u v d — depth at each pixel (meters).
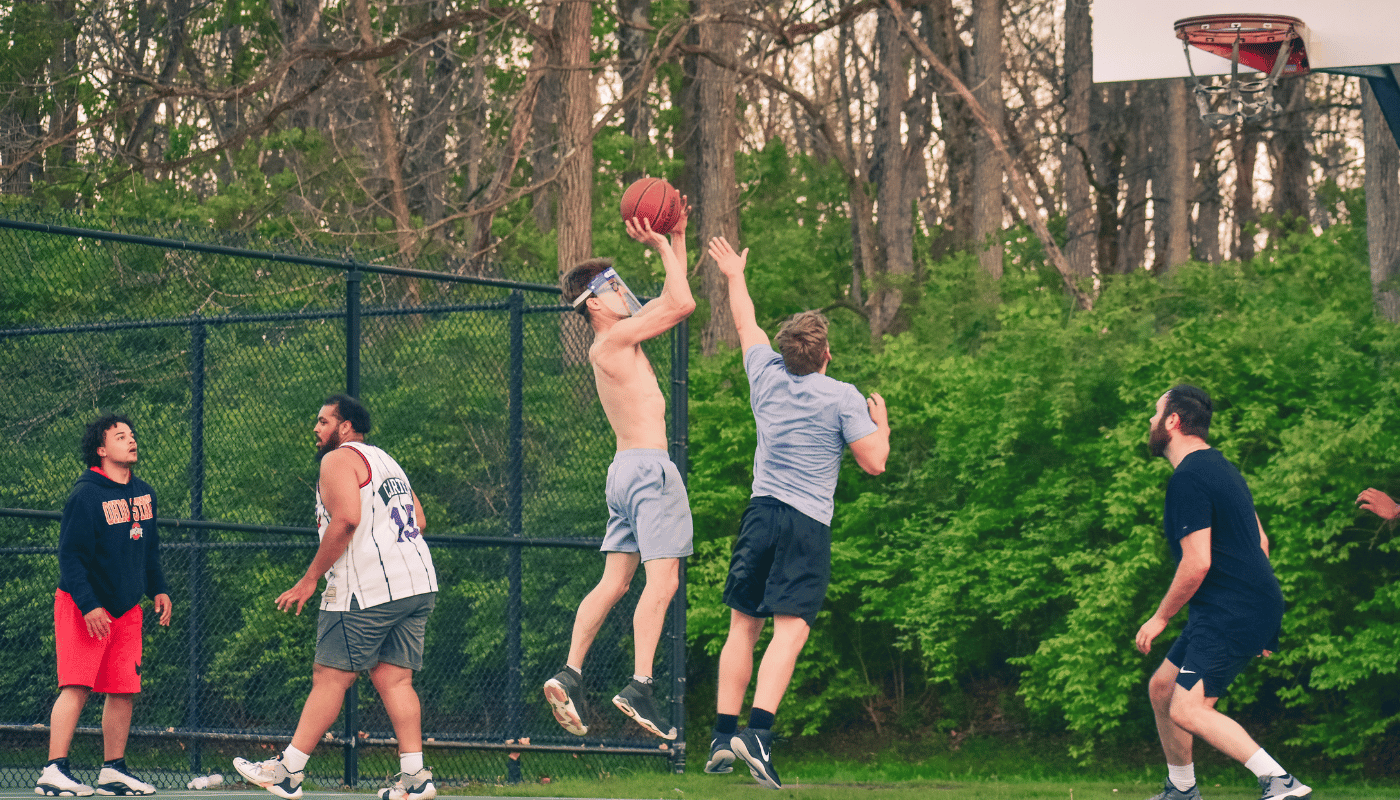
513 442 20.78
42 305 28.06
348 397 14.51
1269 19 16.30
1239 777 24.12
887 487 30.50
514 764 20.45
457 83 42.75
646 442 13.61
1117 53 17.23
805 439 12.61
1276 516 23.06
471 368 25.08
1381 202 28.58
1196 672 12.68
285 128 45.06
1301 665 24.19
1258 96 16.39
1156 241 65.94
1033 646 29.02
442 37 37.34
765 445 12.83
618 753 20.33
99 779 15.82
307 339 25.64
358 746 18.31
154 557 16.47
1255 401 24.73
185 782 19.48
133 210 39.69
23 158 33.69
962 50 54.12
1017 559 27.55
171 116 47.47
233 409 25.80
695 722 31.30
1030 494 27.58
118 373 27.22
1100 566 26.38
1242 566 12.68
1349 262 31.17
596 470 23.59
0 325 27.77
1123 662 25.08
